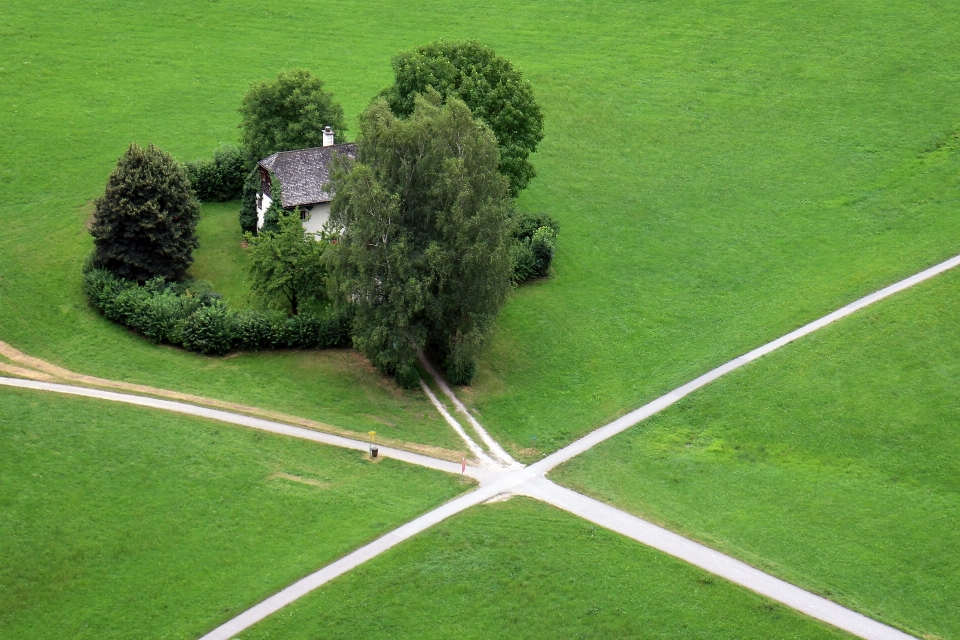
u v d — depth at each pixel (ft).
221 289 330.13
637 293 360.07
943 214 401.49
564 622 224.74
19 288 323.37
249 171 369.50
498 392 305.73
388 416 287.28
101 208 313.12
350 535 241.96
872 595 234.79
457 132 293.23
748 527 254.47
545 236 365.81
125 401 277.03
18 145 415.44
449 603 227.61
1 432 258.37
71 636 215.92
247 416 278.26
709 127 464.65
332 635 219.00
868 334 327.06
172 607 222.48
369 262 285.43
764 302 353.31
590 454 280.31
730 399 302.66
